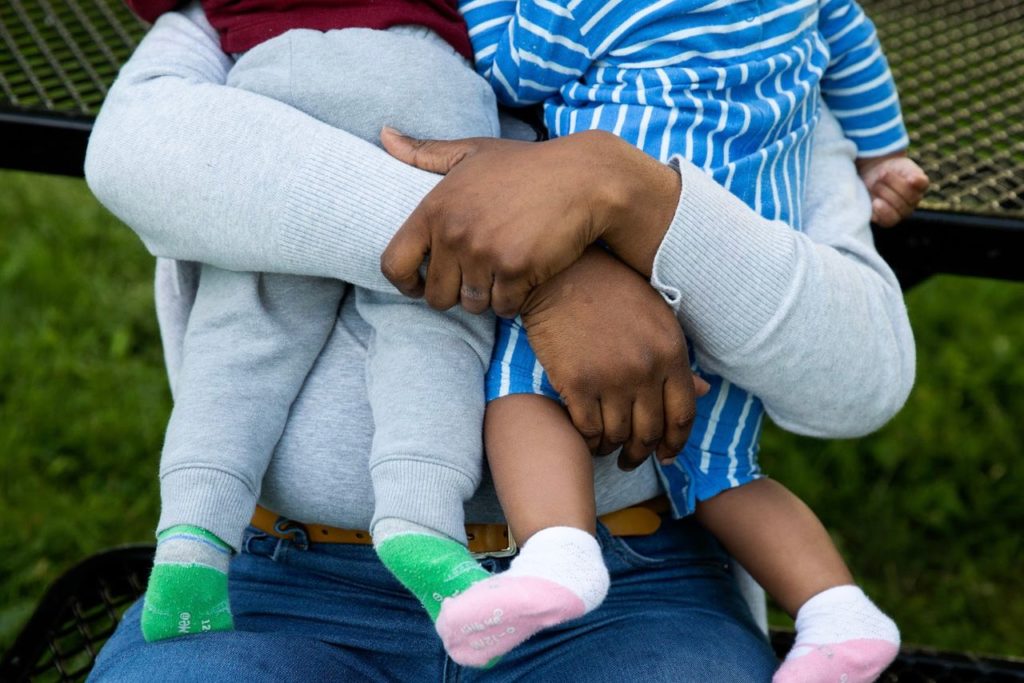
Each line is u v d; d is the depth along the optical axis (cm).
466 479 121
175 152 122
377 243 120
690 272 117
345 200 120
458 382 123
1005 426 279
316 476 130
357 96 128
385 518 118
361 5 133
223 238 123
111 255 325
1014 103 194
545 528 116
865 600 134
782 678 127
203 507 123
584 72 134
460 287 117
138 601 144
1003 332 307
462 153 122
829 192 143
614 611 135
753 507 138
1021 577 251
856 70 153
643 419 119
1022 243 158
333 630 135
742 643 133
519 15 131
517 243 111
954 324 309
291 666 123
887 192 156
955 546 256
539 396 124
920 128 187
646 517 142
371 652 134
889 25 225
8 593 238
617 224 115
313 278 134
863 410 128
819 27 150
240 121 123
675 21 129
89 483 262
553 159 115
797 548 136
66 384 285
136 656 123
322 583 140
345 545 139
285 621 136
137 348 301
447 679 132
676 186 117
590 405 118
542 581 109
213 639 124
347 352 134
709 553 147
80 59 192
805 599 135
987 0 232
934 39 219
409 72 129
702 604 140
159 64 133
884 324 128
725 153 130
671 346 117
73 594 171
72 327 303
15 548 246
